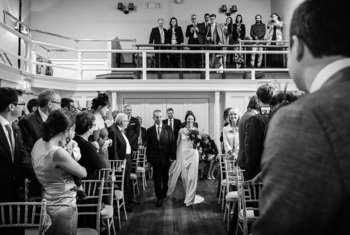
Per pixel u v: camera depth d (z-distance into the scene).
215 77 8.56
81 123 2.91
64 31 10.55
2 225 1.85
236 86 7.41
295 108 0.66
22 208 2.40
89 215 3.03
